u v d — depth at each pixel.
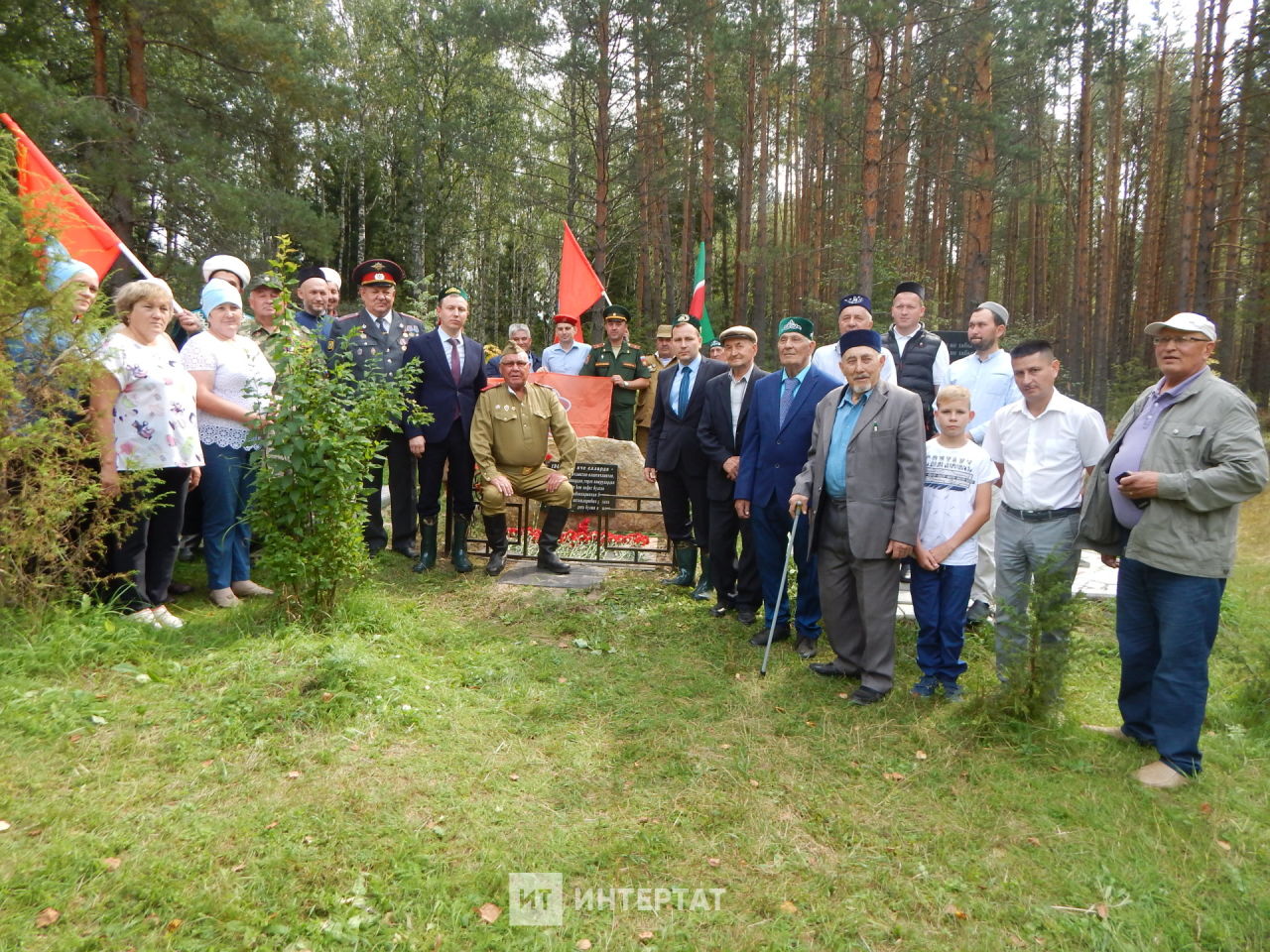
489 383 6.34
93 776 3.08
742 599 5.42
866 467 4.26
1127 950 2.47
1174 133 24.12
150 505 4.36
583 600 5.73
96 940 2.31
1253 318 21.14
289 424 4.43
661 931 2.51
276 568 4.52
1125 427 3.79
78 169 13.09
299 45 15.55
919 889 2.75
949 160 20.27
